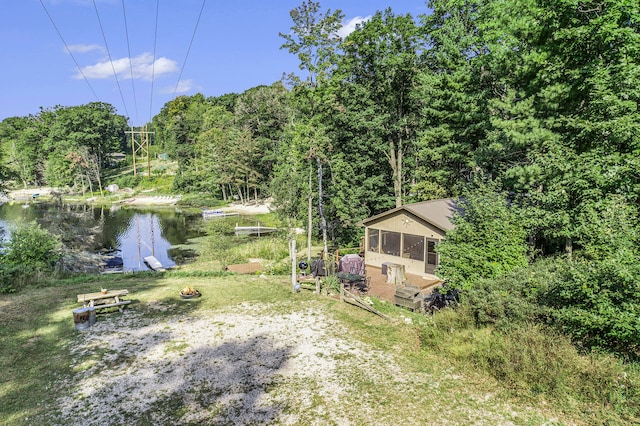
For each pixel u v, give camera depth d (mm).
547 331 9070
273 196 35281
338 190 33062
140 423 7805
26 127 115938
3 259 21719
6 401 8641
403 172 36062
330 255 25969
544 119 14961
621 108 11281
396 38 31562
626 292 7723
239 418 7895
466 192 12836
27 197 82875
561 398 7734
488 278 11062
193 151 85500
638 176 10961
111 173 101625
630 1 11609
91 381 9516
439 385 8852
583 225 10531
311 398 8562
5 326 12945
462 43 23031
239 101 77312
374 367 9883
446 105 25047
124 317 14070
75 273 22859
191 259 33969
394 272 19062
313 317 13727
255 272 24297
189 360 10586
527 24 15250
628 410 7023
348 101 33531
